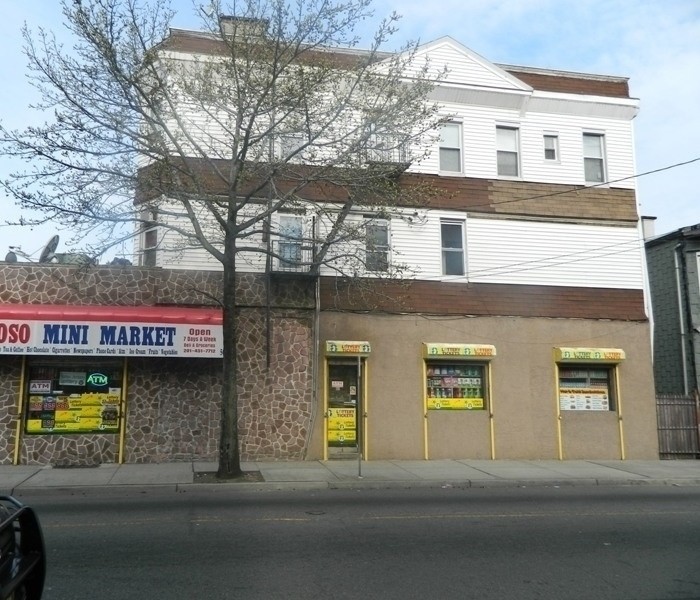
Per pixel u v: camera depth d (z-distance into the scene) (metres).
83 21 12.42
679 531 9.03
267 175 14.52
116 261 16.58
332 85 15.35
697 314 20.61
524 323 18.42
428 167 18.53
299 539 8.27
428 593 6.11
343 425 17.08
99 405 15.57
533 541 8.30
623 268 19.39
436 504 11.25
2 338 14.39
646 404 18.83
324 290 17.22
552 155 19.64
